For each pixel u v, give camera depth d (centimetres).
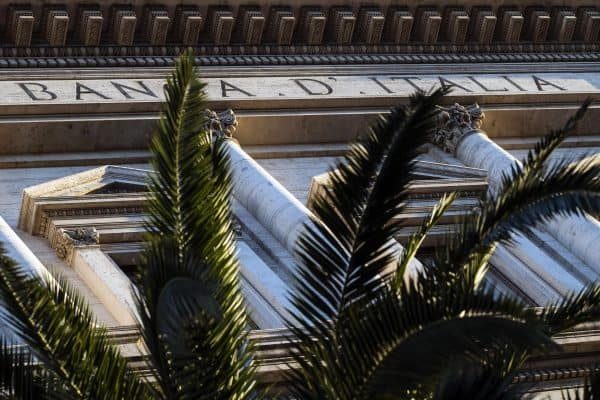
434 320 3606
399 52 8212
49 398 3772
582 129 8131
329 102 7638
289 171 7350
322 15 7988
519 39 8506
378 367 3612
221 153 4241
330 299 3922
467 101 7931
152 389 3853
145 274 3791
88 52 7556
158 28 7625
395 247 6147
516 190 4091
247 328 5819
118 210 6538
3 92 7194
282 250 6456
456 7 8312
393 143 4050
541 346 3344
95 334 4022
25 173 6981
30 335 3875
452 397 3522
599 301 4175
